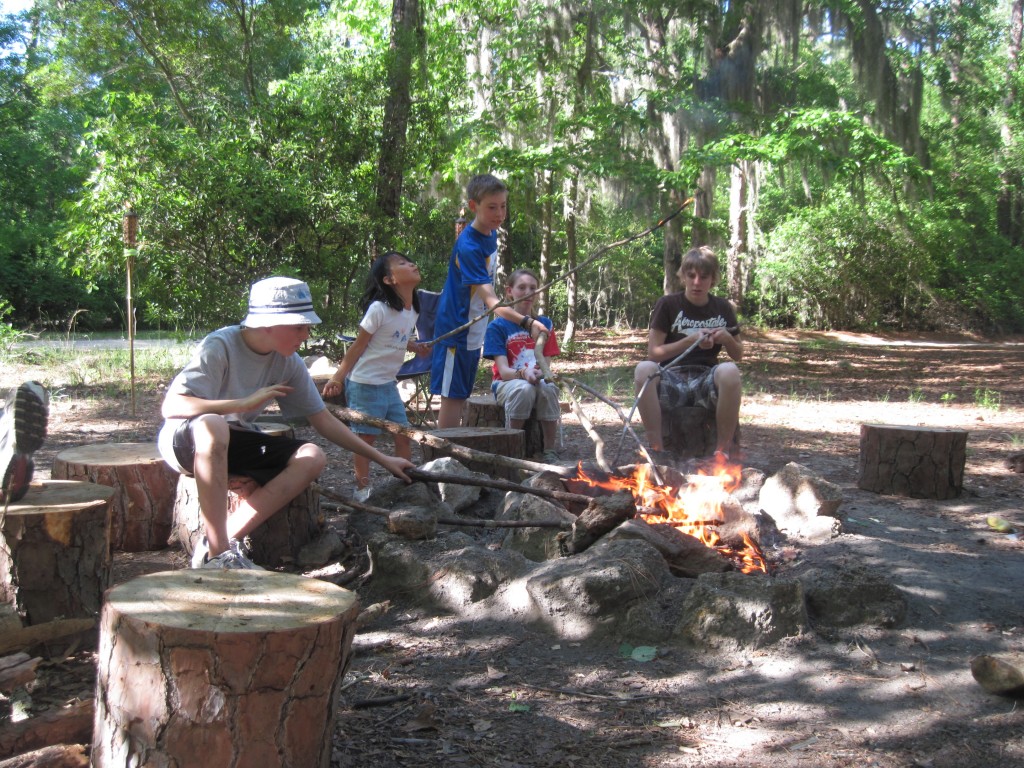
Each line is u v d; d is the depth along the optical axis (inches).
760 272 1169.4
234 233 467.2
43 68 925.2
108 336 858.8
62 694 122.4
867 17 674.2
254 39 714.2
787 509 196.4
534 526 168.7
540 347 207.5
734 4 665.0
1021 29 1310.3
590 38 658.8
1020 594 164.7
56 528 136.1
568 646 141.3
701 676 131.8
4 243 1005.8
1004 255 1218.6
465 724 117.5
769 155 587.2
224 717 90.4
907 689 127.7
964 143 1092.5
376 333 218.7
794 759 110.0
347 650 99.7
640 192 631.8
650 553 151.3
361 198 481.4
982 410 442.0
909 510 225.3
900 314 1216.2
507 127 690.8
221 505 145.3
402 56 503.8
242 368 157.5
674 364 241.4
